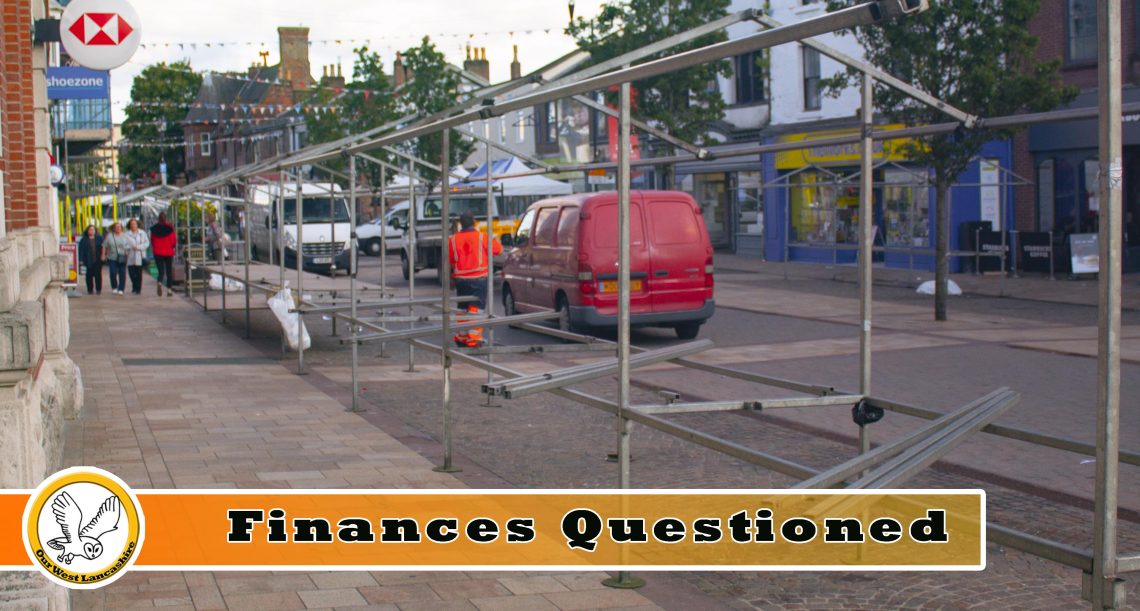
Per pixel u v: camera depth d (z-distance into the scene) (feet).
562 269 55.88
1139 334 52.60
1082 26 82.33
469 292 54.13
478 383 42.14
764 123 114.32
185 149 234.58
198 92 237.66
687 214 54.90
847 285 84.58
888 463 16.76
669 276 54.13
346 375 44.42
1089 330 54.80
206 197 92.48
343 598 18.01
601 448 30.42
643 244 53.83
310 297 53.42
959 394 37.81
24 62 33.76
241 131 209.97
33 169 33.88
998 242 86.53
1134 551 19.95
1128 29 77.71
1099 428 12.41
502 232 103.04
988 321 60.03
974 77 57.41
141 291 91.86
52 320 33.30
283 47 220.43
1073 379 40.37
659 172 110.73
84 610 17.31
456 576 19.24
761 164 114.93
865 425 21.88
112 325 63.87
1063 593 18.48
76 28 36.24
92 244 87.97
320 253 107.65
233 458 28.25
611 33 94.17
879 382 40.75
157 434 31.40
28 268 24.45
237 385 41.19
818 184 82.79
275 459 28.22
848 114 102.37
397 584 18.78
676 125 97.04
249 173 55.67
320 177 128.57
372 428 32.68
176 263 104.94
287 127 178.50
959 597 18.39
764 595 18.58
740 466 28.07
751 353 49.73
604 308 54.19
